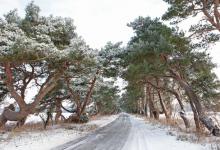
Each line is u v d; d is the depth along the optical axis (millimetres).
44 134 21156
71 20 25266
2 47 18312
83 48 20922
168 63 22312
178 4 19625
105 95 57625
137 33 27734
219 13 18188
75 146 14758
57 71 23969
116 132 24625
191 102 24906
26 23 22828
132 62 23406
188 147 13875
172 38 20719
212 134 20547
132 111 136000
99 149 13562
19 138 17891
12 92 22625
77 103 38812
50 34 23469
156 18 27531
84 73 28203
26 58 19156
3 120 23891
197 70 26516
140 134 22203
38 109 32500
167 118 36656
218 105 27172
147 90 50750
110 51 32344
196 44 21719
